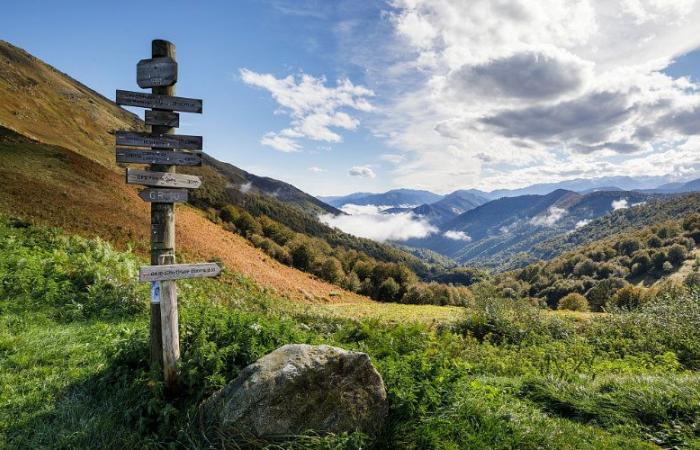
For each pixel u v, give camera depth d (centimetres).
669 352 1205
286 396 464
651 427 611
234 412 464
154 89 586
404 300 7688
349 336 1276
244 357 609
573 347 1480
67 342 851
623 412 649
